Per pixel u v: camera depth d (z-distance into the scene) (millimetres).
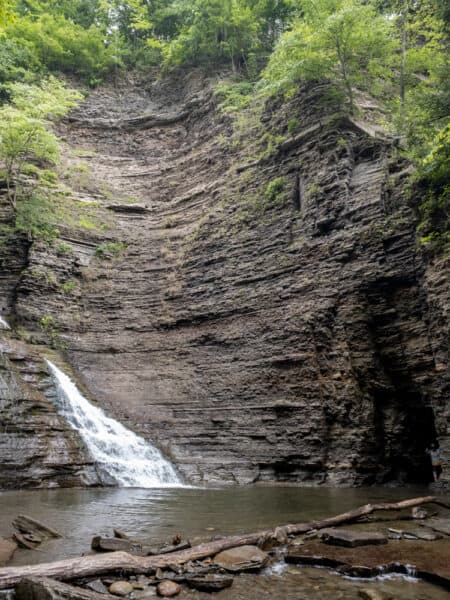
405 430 17844
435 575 5453
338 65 24406
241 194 24891
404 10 24641
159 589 5090
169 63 37969
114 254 27656
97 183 31172
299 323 19406
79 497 12672
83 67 38531
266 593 5125
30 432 15594
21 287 24297
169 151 33250
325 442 17406
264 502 11695
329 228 20250
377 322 18375
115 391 22469
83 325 24969
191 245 25500
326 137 22031
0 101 32781
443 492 14055
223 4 33844
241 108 29609
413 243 17469
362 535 7152
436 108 17641
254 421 19047
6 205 27062
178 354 22938
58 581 4934
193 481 17266
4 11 12992
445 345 15469
